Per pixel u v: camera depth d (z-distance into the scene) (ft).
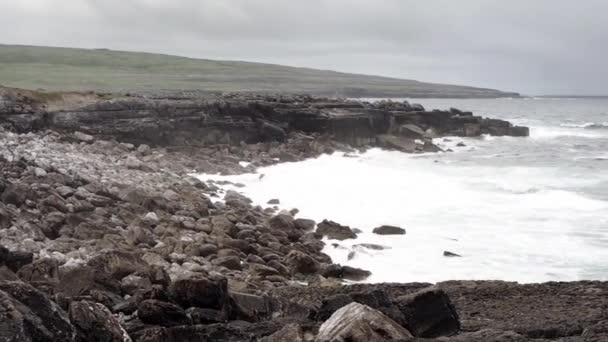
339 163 142.92
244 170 126.41
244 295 41.04
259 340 32.96
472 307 46.19
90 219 68.54
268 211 90.02
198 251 63.82
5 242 57.72
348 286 53.93
